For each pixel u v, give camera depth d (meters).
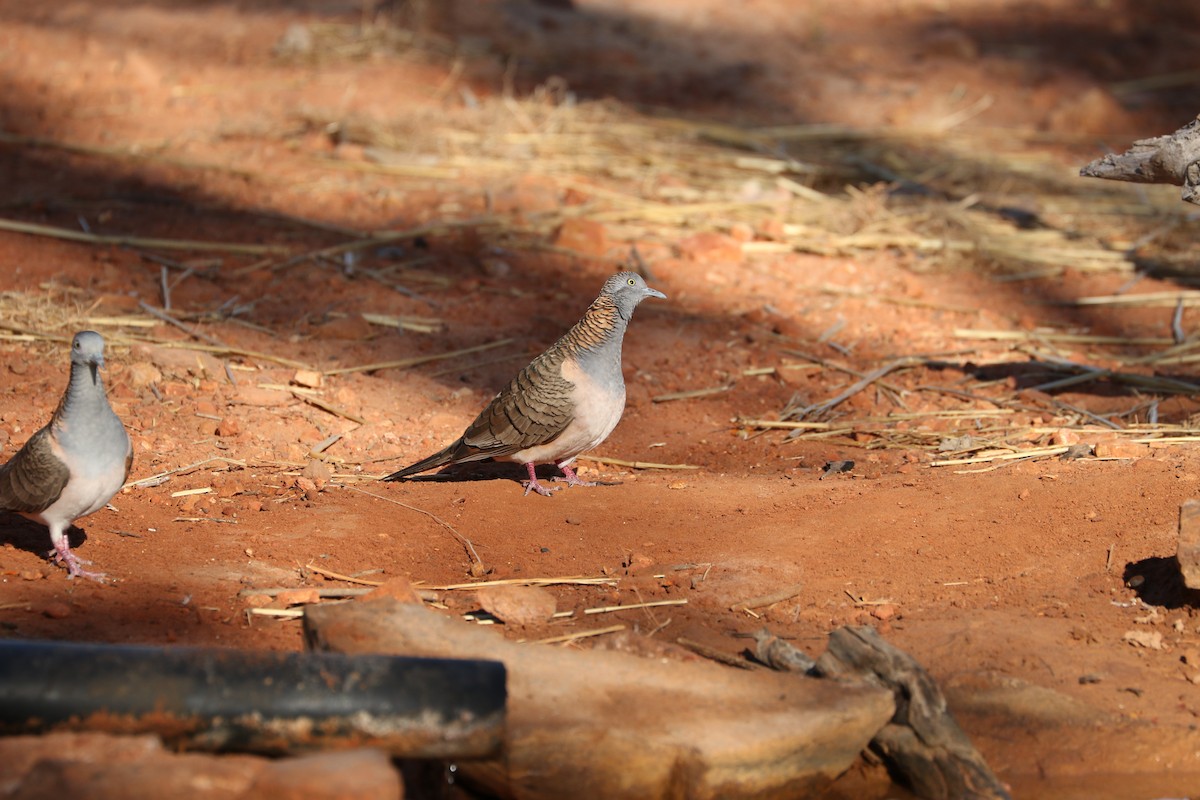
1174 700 8.47
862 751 8.16
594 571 10.30
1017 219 20.75
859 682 8.07
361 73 24.84
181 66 25.09
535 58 27.03
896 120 25.55
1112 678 8.69
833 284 18.22
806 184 21.81
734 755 7.30
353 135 21.62
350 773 6.11
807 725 7.52
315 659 7.19
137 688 6.91
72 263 16.50
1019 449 12.73
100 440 9.23
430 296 16.89
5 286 15.56
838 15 32.47
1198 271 18.78
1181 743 8.11
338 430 13.31
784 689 7.93
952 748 7.73
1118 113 25.95
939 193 21.58
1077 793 8.00
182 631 8.91
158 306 15.69
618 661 8.13
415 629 8.22
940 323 17.03
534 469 12.50
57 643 7.07
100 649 7.04
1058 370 15.27
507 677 7.59
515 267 17.83
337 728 7.04
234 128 21.78
